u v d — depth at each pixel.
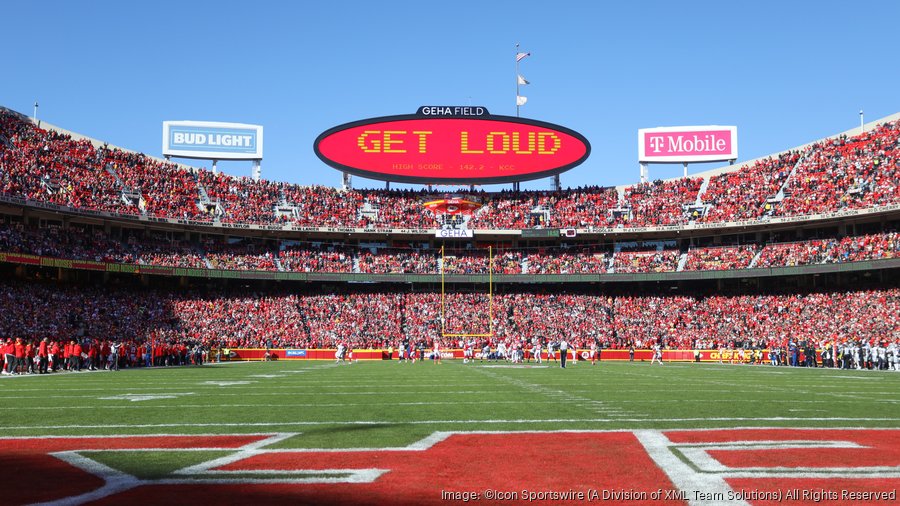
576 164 66.81
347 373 34.97
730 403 17.70
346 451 10.12
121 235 62.41
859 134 64.06
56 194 54.75
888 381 28.06
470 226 71.19
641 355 58.78
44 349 35.16
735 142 72.06
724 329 59.44
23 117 59.94
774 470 8.62
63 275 58.50
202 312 60.88
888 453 9.80
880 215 57.59
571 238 71.75
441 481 8.07
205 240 68.00
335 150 66.81
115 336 51.97
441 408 16.42
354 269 68.31
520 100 72.62
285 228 66.94
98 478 8.28
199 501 7.14
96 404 17.72
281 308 63.69
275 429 12.67
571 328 63.00
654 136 73.31
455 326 63.84
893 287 55.09
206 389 23.25
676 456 9.62
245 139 72.94
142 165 65.88
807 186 62.72
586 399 18.92
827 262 57.75
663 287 69.19
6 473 8.61
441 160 67.38
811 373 35.59
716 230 67.06
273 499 7.22
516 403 17.69
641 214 69.94
